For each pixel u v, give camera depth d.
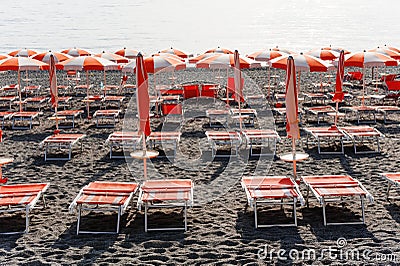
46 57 15.02
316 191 6.54
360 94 16.88
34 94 17.97
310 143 10.53
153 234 6.28
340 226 6.39
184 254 5.72
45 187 6.96
